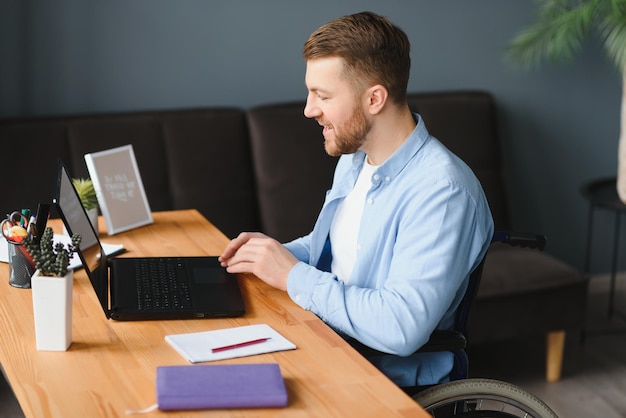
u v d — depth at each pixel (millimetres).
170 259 2170
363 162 2057
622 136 3529
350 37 1835
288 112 3525
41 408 1447
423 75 3859
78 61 3418
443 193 1813
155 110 3516
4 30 3311
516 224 4102
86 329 1771
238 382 1496
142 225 2514
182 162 3389
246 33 3594
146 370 1592
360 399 1502
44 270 1649
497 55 3930
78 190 2361
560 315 3330
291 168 3482
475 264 1891
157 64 3514
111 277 2025
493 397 1816
